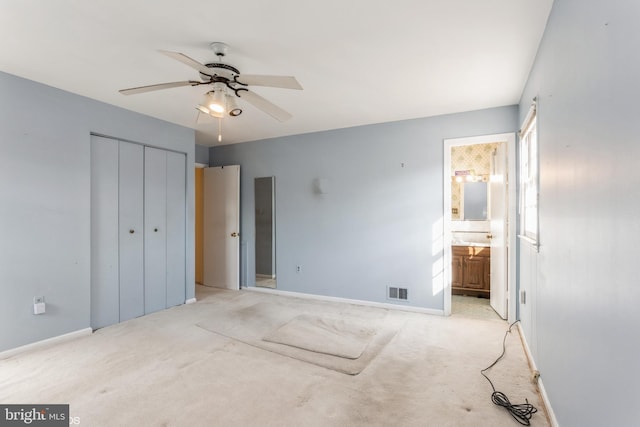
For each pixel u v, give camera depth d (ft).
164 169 13.28
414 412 6.35
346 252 14.23
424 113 12.22
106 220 11.25
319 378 7.65
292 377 7.70
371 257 13.70
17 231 8.90
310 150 15.03
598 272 3.92
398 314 12.55
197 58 7.84
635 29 2.92
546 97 6.63
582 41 4.42
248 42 7.13
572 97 4.89
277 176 15.96
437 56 7.79
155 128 12.80
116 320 11.54
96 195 10.96
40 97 9.37
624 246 3.22
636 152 2.96
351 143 14.07
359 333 10.52
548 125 6.48
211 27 6.53
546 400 6.42
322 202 14.76
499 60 7.98
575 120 4.77
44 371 7.93
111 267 11.40
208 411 6.37
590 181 4.20
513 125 11.23
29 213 9.14
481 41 7.09
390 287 13.34
